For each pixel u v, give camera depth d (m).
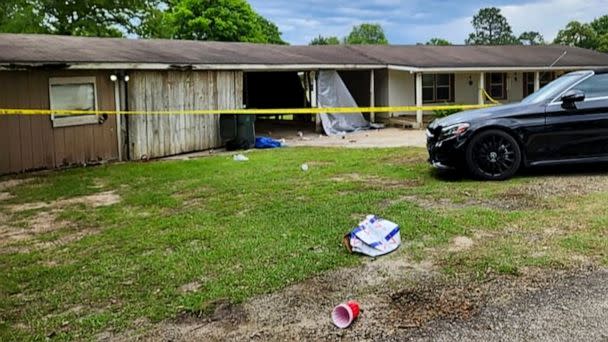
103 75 11.16
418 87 18.11
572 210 5.24
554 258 3.92
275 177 8.05
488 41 62.00
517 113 7.07
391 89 19.67
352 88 21.08
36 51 10.54
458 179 7.25
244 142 13.20
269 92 21.64
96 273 4.11
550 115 6.98
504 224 4.84
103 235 5.24
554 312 3.08
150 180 8.48
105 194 7.54
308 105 21.44
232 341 2.96
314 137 16.16
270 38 50.91
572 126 6.96
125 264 4.28
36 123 10.04
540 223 4.82
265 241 4.63
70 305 3.55
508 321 3.00
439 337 2.87
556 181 6.77
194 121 13.05
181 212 6.07
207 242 4.74
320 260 4.10
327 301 3.40
